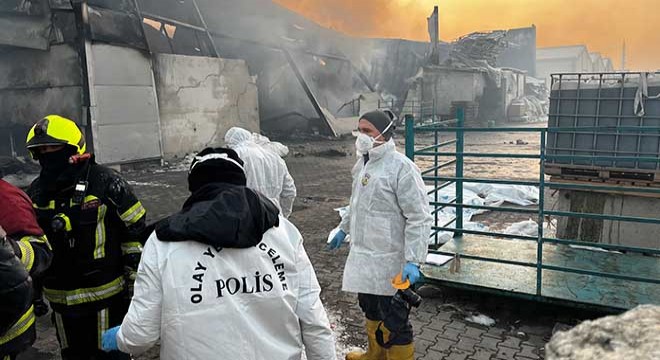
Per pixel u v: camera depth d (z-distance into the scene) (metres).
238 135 4.12
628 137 4.99
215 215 1.60
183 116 15.65
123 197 2.57
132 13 14.19
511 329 4.00
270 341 1.68
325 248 6.31
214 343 1.57
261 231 1.67
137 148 13.68
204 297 1.58
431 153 4.50
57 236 2.46
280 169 4.09
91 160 2.59
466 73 29.88
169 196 9.90
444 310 4.35
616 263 4.74
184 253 1.61
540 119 37.53
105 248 2.55
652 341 0.64
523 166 13.32
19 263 1.82
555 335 0.78
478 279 4.41
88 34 12.33
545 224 6.77
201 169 1.75
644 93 4.84
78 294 2.53
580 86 5.22
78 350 2.62
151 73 14.12
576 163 5.32
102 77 12.70
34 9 12.44
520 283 4.30
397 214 2.88
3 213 2.06
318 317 1.83
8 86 13.26
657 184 4.95
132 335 1.61
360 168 3.15
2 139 13.65
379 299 2.95
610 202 5.24
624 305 3.79
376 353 3.12
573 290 4.11
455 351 3.66
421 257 2.77
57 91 12.72
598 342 0.70
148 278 1.62
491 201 8.66
